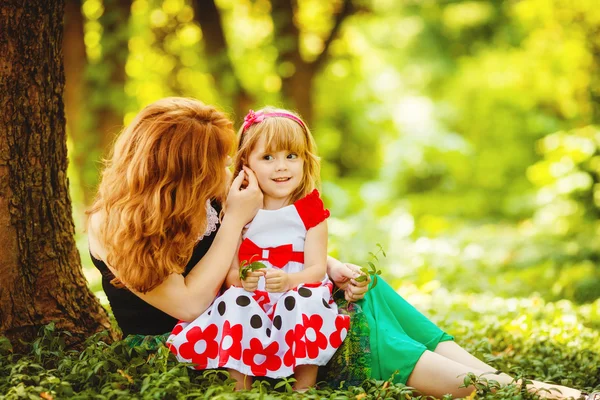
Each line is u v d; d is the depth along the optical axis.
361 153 19.59
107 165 3.66
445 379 3.42
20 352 3.62
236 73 12.84
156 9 12.74
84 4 12.18
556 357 4.48
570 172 12.49
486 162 19.16
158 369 3.24
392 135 19.44
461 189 19.16
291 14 13.41
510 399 3.18
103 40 11.55
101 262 3.56
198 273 3.45
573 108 15.41
